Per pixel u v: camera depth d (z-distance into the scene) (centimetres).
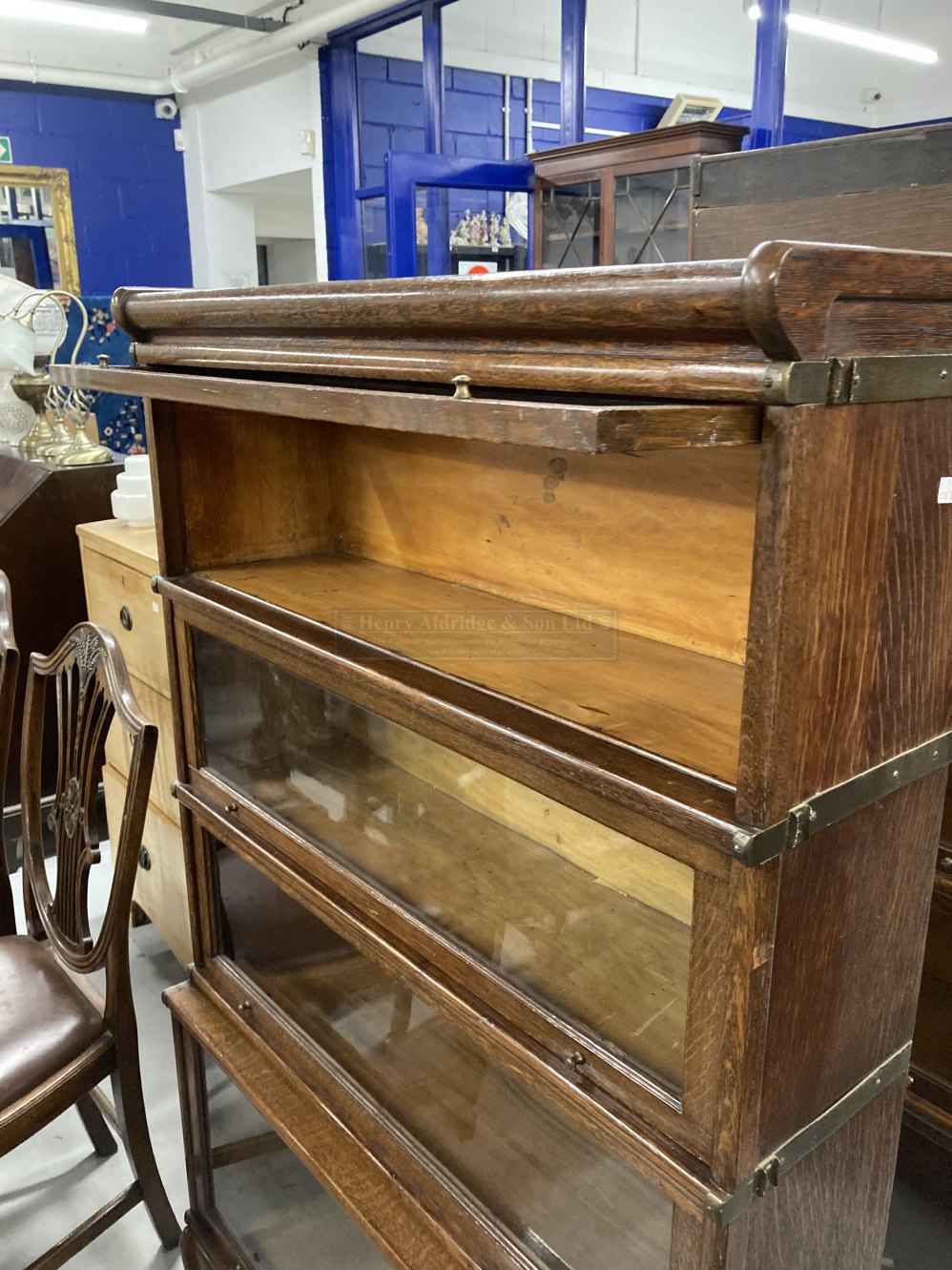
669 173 316
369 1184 111
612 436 54
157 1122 190
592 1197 91
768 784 65
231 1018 140
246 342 102
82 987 158
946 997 150
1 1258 162
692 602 99
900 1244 153
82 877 154
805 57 651
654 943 82
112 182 617
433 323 78
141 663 207
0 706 175
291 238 704
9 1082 138
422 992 100
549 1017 87
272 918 133
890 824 80
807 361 58
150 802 219
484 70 537
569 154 347
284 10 493
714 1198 74
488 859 101
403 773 112
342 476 144
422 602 119
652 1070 80
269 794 130
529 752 79
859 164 129
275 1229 140
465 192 376
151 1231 168
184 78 575
